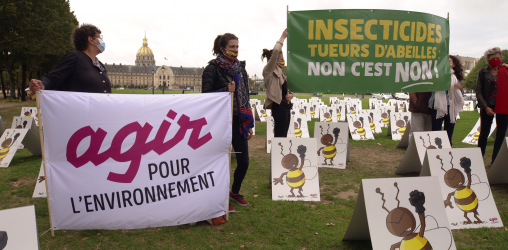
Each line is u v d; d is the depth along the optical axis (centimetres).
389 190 247
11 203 386
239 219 329
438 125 530
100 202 273
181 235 292
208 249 267
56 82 300
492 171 422
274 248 267
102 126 274
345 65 424
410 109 577
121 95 284
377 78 429
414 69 439
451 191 324
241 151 352
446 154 337
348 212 348
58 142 266
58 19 2067
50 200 268
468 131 997
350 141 843
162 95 295
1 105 2738
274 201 385
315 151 415
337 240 282
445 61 464
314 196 394
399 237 238
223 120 314
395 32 428
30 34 1884
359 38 423
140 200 281
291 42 424
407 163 490
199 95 306
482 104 503
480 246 270
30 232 219
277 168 409
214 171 310
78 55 314
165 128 291
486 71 503
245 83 346
